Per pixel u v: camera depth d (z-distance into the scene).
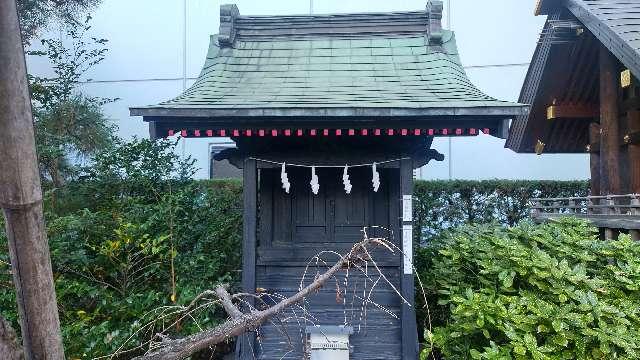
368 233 4.46
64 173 5.98
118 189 5.84
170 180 5.91
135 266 5.00
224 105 3.68
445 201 8.62
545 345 3.20
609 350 3.07
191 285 4.93
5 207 0.92
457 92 4.04
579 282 3.69
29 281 0.96
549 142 9.56
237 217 6.58
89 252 4.95
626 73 6.70
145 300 4.48
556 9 7.25
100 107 7.97
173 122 3.78
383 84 4.35
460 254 4.45
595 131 8.18
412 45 5.10
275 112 3.60
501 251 4.07
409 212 4.07
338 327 3.93
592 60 7.73
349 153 4.14
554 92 8.44
